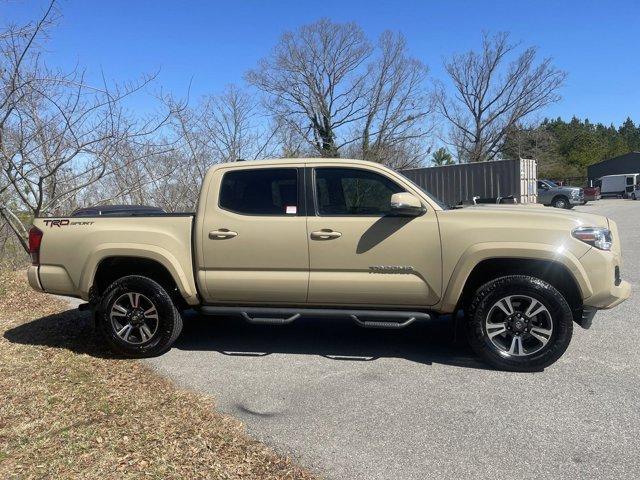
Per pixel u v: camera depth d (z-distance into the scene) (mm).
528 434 3527
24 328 6094
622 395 4082
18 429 3580
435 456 3281
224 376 4656
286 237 4863
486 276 4863
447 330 5949
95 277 5305
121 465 3131
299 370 4785
